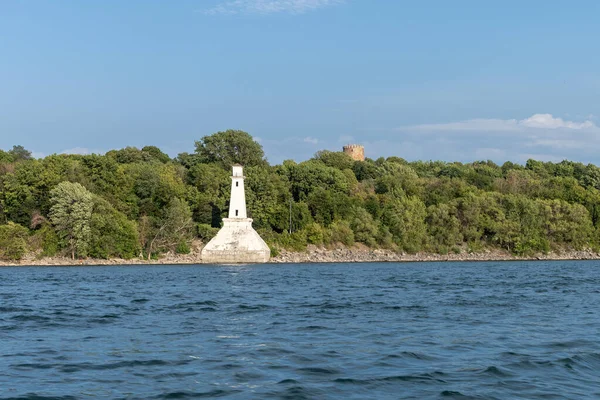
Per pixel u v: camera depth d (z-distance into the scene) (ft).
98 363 103.60
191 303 198.39
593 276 337.93
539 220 611.88
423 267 449.89
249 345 119.65
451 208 610.65
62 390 86.79
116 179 559.38
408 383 89.71
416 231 583.99
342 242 568.82
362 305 190.08
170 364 102.58
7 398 82.79
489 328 141.38
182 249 517.55
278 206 572.51
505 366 100.37
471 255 586.86
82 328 143.54
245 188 563.89
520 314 167.02
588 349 115.03
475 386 88.12
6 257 482.69
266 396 82.99
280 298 214.48
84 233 485.56
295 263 514.27
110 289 255.70
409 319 157.28
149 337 130.00
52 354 111.55
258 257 502.79
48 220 514.68
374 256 555.69
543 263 517.14
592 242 625.82
